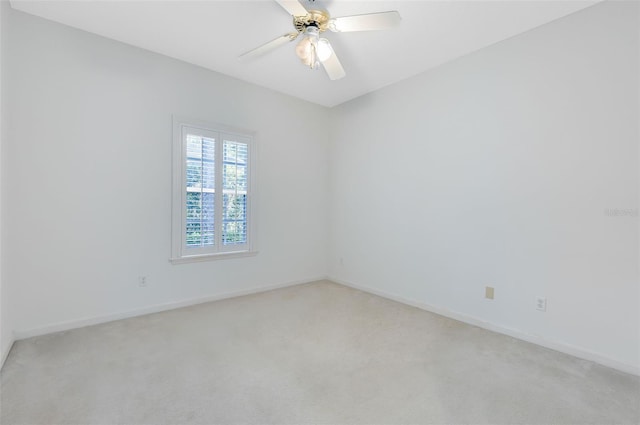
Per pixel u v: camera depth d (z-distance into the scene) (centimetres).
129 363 208
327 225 454
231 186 356
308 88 381
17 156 239
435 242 321
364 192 400
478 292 286
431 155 323
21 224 241
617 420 161
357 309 327
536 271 250
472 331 273
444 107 311
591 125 222
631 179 207
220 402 170
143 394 175
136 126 291
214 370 202
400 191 355
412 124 342
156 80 301
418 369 207
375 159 385
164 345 236
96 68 270
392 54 292
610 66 214
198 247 333
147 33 267
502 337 261
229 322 284
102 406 164
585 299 226
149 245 302
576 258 230
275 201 397
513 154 262
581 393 183
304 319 296
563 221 236
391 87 364
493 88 274
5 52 222
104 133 276
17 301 240
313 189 437
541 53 245
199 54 302
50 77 251
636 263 206
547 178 243
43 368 200
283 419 157
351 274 419
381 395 178
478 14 230
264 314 307
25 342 236
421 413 163
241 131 360
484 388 187
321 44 213
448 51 286
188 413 161
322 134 445
